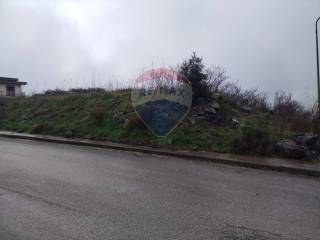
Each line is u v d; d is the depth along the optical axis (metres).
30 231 5.63
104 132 15.11
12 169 9.57
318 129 14.09
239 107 16.41
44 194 7.43
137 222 6.07
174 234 5.64
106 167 10.12
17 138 16.19
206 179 9.15
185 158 11.89
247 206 7.11
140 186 8.23
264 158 11.63
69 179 8.65
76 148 13.43
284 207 7.14
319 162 11.38
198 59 15.71
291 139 12.99
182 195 7.66
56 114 18.48
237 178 9.40
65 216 6.25
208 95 15.78
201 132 13.86
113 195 7.49
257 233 5.82
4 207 6.64
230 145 12.71
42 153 12.12
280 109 17.14
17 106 21.56
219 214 6.59
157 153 12.49
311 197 7.93
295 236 5.77
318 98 14.68
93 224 5.94
